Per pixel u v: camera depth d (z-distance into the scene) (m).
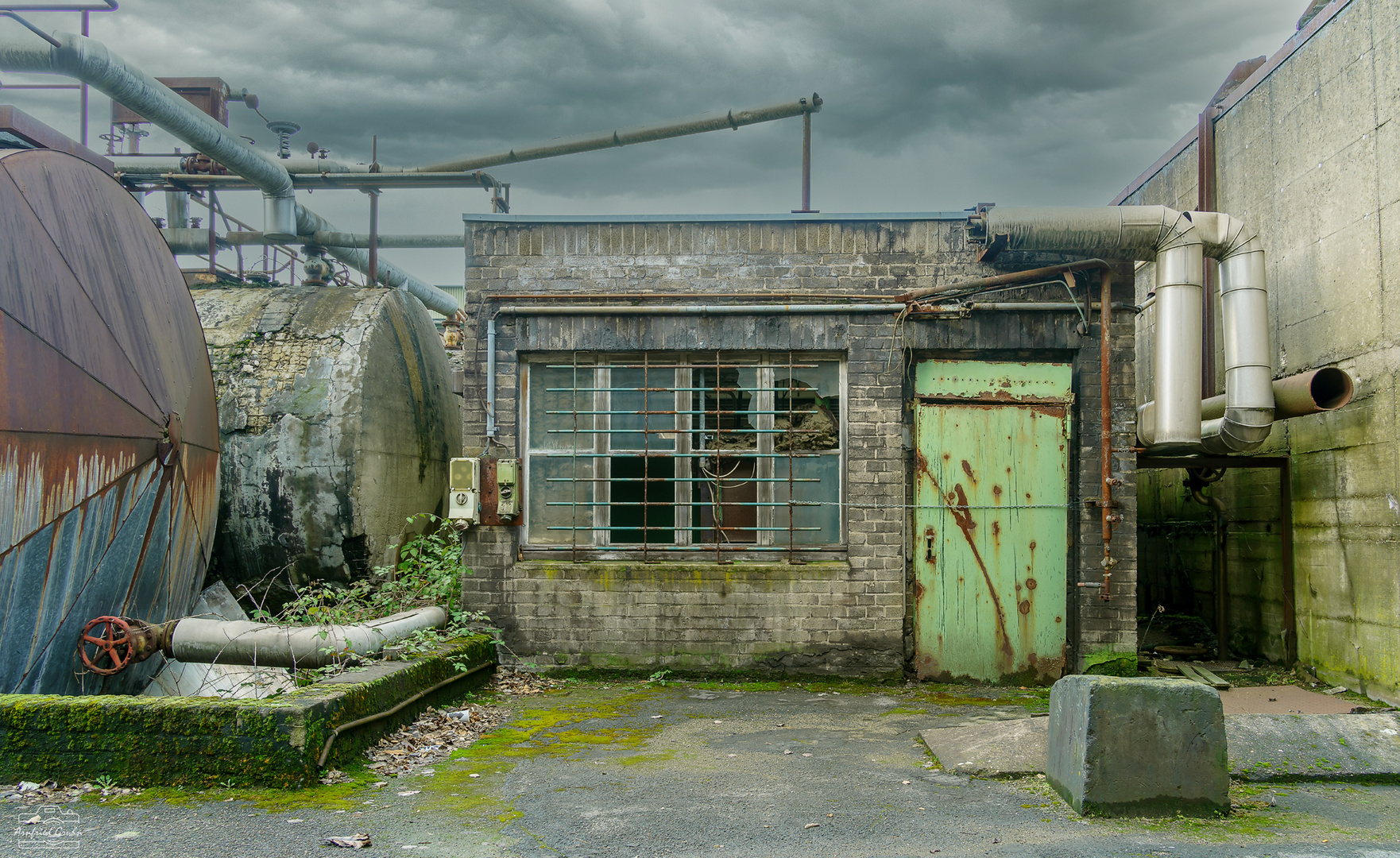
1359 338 6.36
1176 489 9.95
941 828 3.65
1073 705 4.01
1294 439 7.41
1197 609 9.35
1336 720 4.71
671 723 5.68
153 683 6.07
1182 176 9.31
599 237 7.36
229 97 10.66
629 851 3.38
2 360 4.55
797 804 3.98
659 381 7.41
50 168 5.13
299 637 5.33
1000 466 7.23
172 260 6.50
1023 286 7.12
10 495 4.58
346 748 4.41
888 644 7.03
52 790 3.88
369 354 7.82
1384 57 6.03
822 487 7.27
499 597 7.21
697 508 7.32
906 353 7.25
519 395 7.38
